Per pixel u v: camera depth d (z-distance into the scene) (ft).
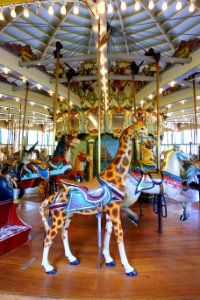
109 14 20.90
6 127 54.13
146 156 16.98
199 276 7.70
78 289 6.85
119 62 24.39
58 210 8.00
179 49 20.03
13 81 28.45
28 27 21.26
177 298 6.45
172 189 12.94
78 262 8.64
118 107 27.14
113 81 26.66
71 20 21.56
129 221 14.92
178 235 12.06
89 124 28.17
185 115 41.78
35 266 8.38
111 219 8.10
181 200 13.48
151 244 10.72
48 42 23.99
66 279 7.45
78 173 17.38
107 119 27.25
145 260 8.95
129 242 10.99
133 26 22.33
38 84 22.76
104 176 8.43
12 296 6.59
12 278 7.50
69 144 16.93
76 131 28.60
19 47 19.92
